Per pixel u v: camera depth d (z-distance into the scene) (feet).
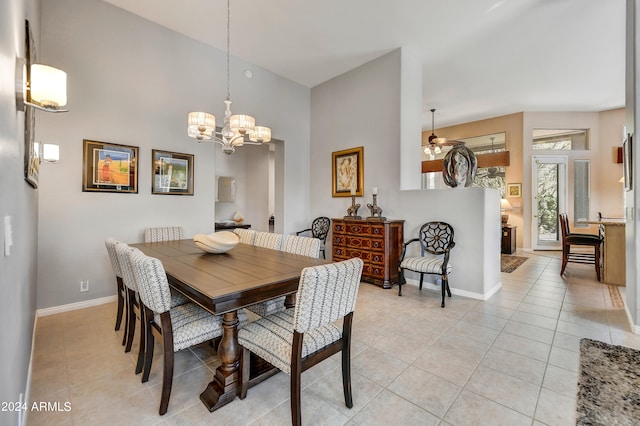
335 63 15.20
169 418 5.21
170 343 5.38
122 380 6.29
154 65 11.98
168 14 11.46
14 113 4.54
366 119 15.12
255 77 15.46
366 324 9.21
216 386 5.69
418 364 6.95
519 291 12.65
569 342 7.98
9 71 4.11
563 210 22.91
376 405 5.57
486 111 22.56
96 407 5.46
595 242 14.46
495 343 7.96
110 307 10.49
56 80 5.24
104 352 7.41
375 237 13.25
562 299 11.57
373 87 14.80
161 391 5.87
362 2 10.61
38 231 9.49
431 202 12.85
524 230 23.04
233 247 8.51
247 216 23.59
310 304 4.63
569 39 12.84
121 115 11.18
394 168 13.92
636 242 8.51
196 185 13.30
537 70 15.75
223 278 5.84
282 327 5.55
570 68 15.52
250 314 9.71
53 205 9.82
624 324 9.14
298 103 17.65
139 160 11.64
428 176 27.53
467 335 8.45
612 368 6.70
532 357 7.23
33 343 7.51
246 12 11.26
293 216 17.43
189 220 13.08
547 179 23.34
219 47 13.76
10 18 4.25
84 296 10.46
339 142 16.52
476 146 25.21
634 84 8.48
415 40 13.02
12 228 4.27
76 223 10.27
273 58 14.74
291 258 7.79
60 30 9.88
